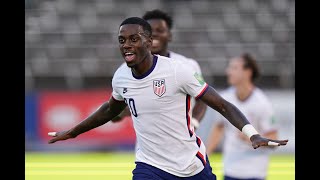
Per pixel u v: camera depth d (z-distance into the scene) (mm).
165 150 18969
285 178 41312
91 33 75688
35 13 77000
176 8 79375
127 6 79438
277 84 70938
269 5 79500
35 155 54438
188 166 18906
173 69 18359
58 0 78250
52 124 55375
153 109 18562
